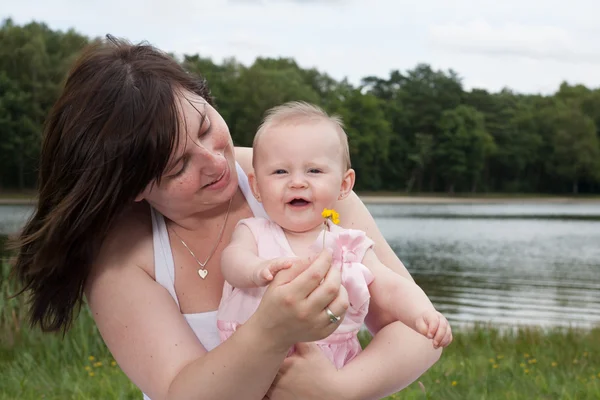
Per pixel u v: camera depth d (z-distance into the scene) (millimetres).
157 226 1759
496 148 84312
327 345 1685
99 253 1692
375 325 1787
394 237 35062
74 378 5031
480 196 86625
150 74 1554
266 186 1832
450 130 82375
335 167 1845
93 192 1531
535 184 89312
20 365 5449
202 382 1428
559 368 5910
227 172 1642
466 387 4867
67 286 1679
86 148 1519
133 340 1602
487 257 25312
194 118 1573
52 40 57938
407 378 1655
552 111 87562
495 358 6184
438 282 18000
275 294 1337
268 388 1517
